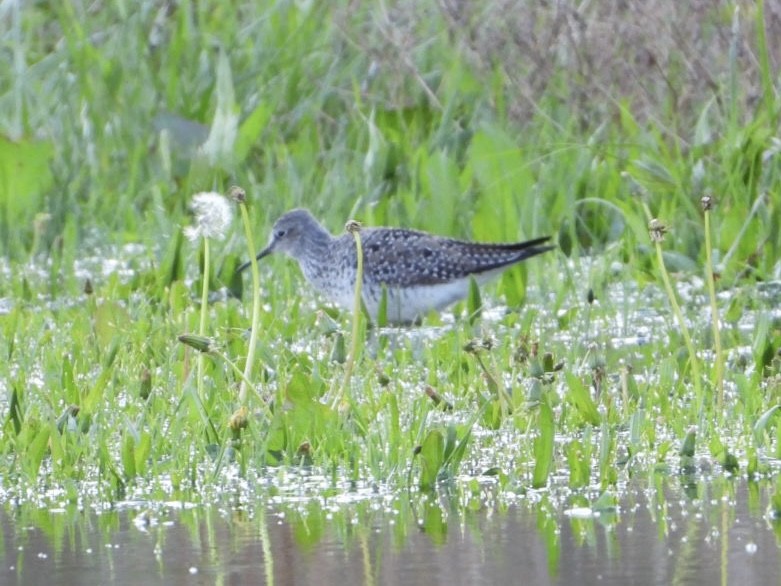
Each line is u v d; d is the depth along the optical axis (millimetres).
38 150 14898
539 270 13281
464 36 15891
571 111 15344
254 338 8961
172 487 7910
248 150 15781
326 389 9500
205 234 9500
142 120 16328
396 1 17078
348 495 7699
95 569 6543
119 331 10539
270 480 8031
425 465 7762
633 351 10945
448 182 14289
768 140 13781
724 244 13320
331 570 6438
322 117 16578
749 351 10523
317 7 17281
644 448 8453
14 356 10766
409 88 16484
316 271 13109
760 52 13844
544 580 6227
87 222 15070
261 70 16828
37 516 7449
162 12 17344
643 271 13195
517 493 7672
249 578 6363
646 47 14938
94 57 16609
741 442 8492
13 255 14453
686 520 7082
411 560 6547
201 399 8844
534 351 9758
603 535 6871
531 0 15617
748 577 6184
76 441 8336
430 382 9797
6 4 17375
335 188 15125
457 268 12531
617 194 14266
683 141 14586
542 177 14539
